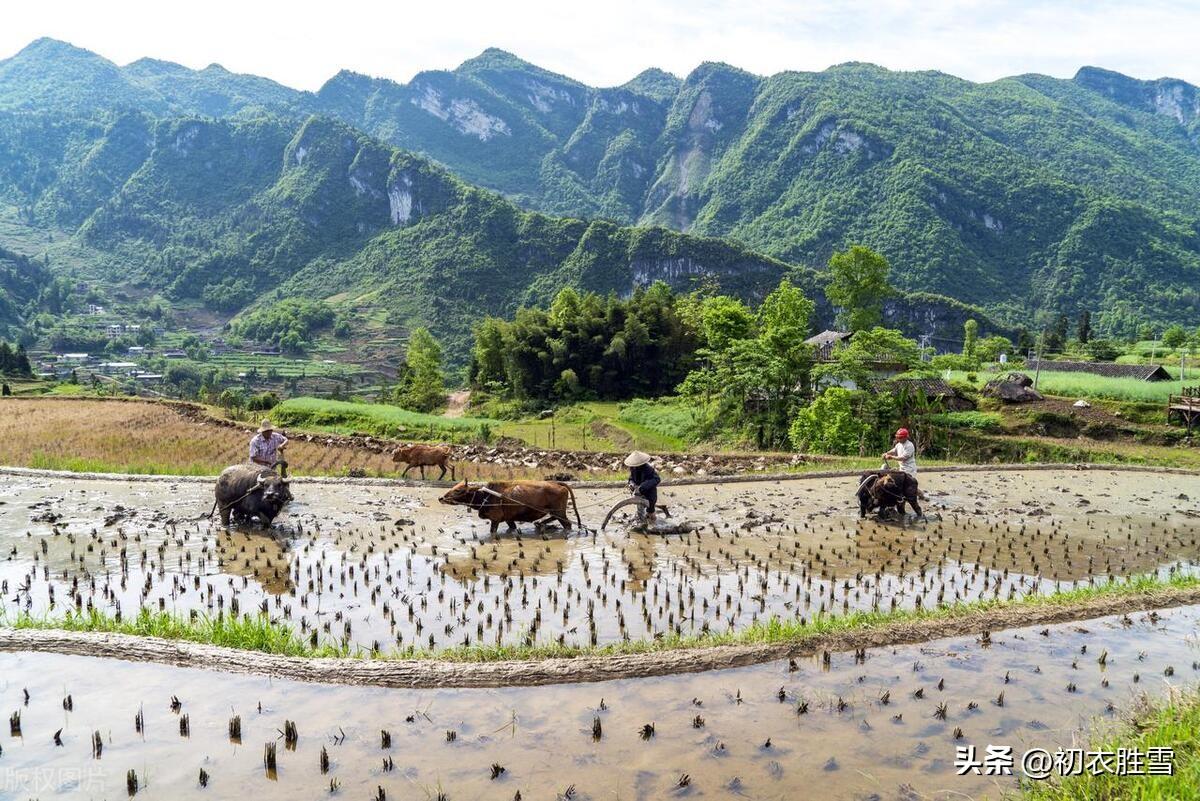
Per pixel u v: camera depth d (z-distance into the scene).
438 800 6.65
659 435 56.25
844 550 15.29
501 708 8.37
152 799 6.71
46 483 22.28
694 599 12.12
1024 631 10.70
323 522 17.39
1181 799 6.00
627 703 8.48
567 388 84.69
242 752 7.49
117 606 11.47
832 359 51.41
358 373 182.50
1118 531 17.45
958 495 21.69
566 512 16.98
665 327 87.62
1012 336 180.38
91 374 155.62
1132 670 9.51
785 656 9.65
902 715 8.26
